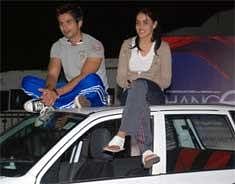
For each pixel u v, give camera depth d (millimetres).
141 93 4840
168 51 5527
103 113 4816
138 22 5508
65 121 4840
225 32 12305
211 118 5246
